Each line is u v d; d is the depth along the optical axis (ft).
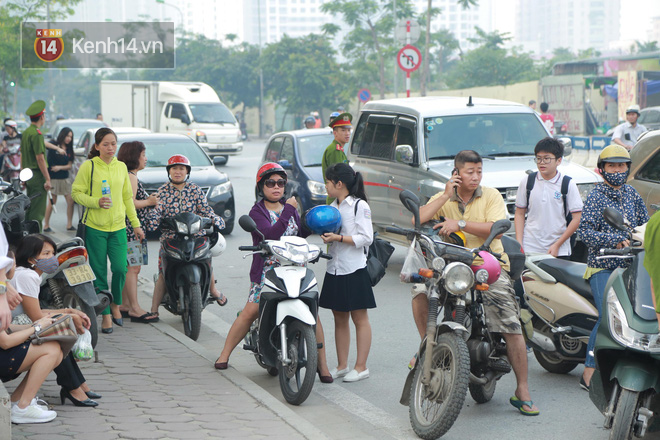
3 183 42.91
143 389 27.73
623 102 202.08
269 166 30.50
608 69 220.84
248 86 346.13
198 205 38.06
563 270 29.99
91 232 35.86
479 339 26.30
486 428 26.00
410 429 26.04
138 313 38.52
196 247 36.63
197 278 36.24
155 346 33.86
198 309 36.22
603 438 25.11
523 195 36.73
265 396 27.02
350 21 286.66
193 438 23.00
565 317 29.30
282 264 28.66
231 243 64.49
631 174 46.03
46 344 23.91
